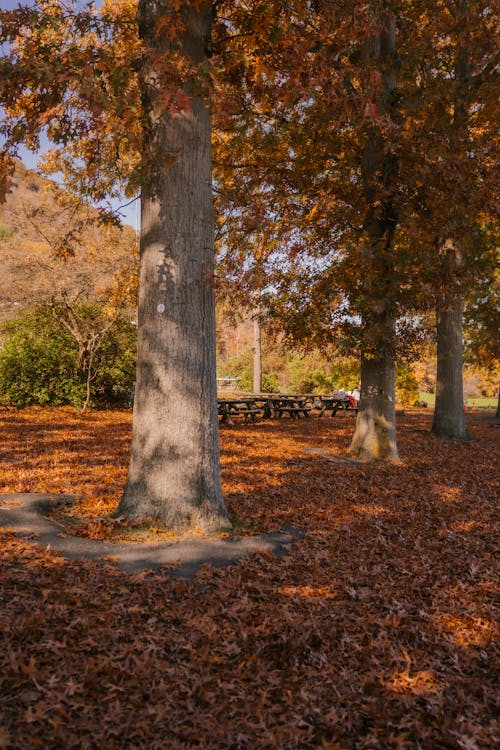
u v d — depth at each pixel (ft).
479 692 12.54
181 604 15.08
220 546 19.52
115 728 10.09
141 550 18.54
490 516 28.14
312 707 11.37
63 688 10.91
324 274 38.45
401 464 40.73
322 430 59.82
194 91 19.74
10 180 22.21
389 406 41.96
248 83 25.90
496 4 38.91
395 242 43.27
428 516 27.48
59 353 62.90
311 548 21.26
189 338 21.56
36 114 22.11
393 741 10.59
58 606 13.92
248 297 27.78
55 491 26.27
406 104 36.06
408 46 39.19
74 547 18.29
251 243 39.93
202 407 21.81
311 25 24.63
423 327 40.42
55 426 49.78
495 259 54.70
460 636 15.14
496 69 45.68
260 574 17.79
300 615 15.31
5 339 64.23
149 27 21.42
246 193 34.47
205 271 21.67
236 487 30.42
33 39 21.03
